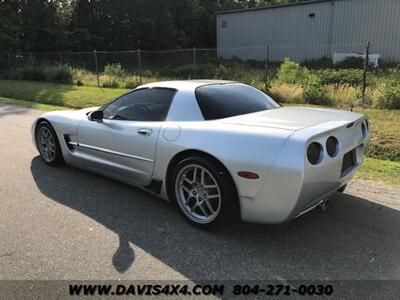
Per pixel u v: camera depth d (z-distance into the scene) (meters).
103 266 3.09
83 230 3.67
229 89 4.23
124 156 4.32
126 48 43.09
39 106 12.35
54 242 3.45
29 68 22.70
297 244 3.40
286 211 3.15
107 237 3.54
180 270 3.04
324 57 27.36
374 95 10.23
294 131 3.18
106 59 31.06
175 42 46.22
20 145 6.90
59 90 16.12
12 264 3.12
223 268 3.06
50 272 3.01
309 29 28.73
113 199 4.40
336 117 3.73
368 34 26.28
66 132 5.12
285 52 30.38
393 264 3.08
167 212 4.06
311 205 3.33
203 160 3.49
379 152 6.38
